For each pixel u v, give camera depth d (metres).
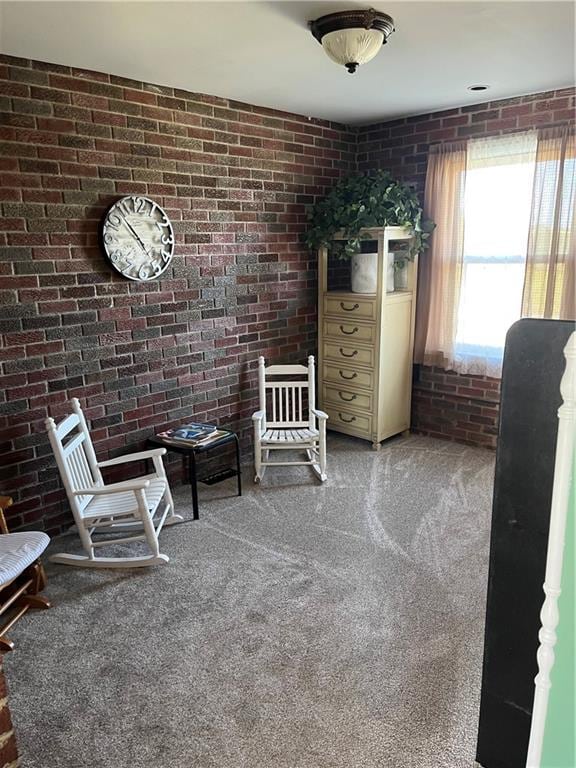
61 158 2.65
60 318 2.76
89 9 1.99
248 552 2.68
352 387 4.06
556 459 1.17
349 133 4.20
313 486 3.43
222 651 2.01
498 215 3.59
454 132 3.73
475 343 3.85
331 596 2.32
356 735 1.65
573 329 1.19
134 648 2.04
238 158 3.47
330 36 2.13
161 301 3.20
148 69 2.71
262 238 3.71
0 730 1.45
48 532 2.85
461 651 1.99
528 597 1.37
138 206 2.98
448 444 4.12
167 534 2.87
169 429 3.35
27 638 2.10
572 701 1.28
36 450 2.75
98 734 1.67
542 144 3.29
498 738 1.50
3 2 1.92
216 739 1.64
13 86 2.46
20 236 2.56
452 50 2.54
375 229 3.62
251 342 3.78
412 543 2.73
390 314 3.84
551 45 2.47
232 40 2.33
